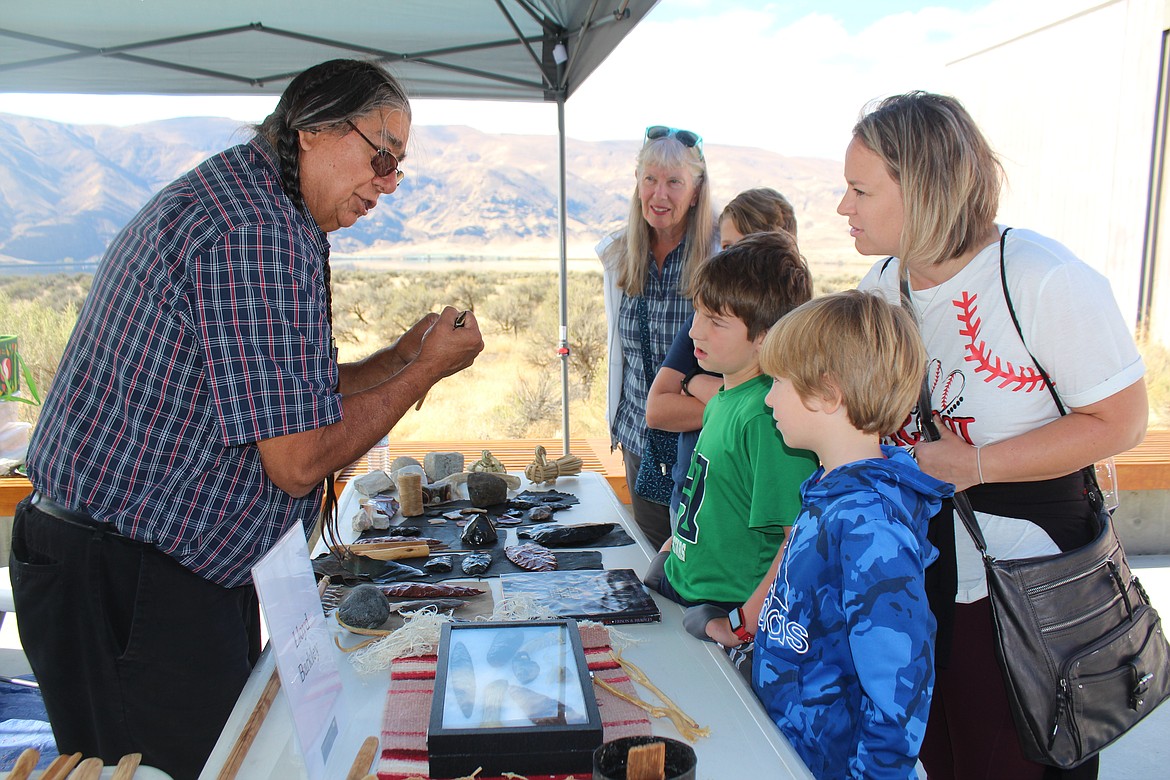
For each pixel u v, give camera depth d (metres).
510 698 1.07
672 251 2.77
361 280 23.89
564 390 4.57
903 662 1.06
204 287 1.41
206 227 1.42
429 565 1.74
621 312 2.94
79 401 1.56
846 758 1.17
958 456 1.44
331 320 1.70
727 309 1.61
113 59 3.95
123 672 1.63
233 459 1.57
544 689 1.09
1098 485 1.54
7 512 4.17
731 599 1.53
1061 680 1.38
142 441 1.53
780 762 1.06
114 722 1.67
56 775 1.01
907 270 1.54
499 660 1.16
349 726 1.15
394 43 4.00
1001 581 1.38
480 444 5.10
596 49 3.57
